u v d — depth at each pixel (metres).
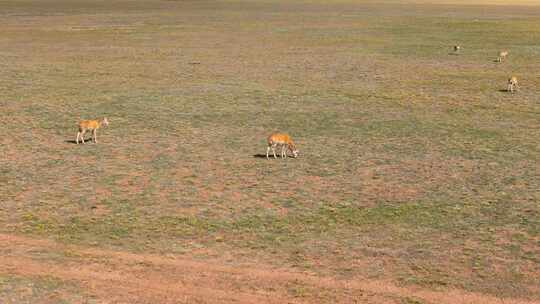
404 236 31.97
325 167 43.72
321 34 139.25
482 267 28.56
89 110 61.78
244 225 33.25
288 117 59.31
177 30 147.50
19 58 98.94
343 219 34.19
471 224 33.62
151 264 28.23
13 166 43.34
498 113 61.38
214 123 56.75
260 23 168.50
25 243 30.47
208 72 86.00
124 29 148.62
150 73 85.12
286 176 41.59
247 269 27.95
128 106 63.75
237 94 70.25
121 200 36.88
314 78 81.62
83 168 43.12
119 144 49.47
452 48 113.69
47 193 38.00
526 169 43.56
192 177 41.31
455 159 45.91
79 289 25.62
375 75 84.06
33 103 64.75
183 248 30.20
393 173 42.47
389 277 27.44
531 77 81.75
